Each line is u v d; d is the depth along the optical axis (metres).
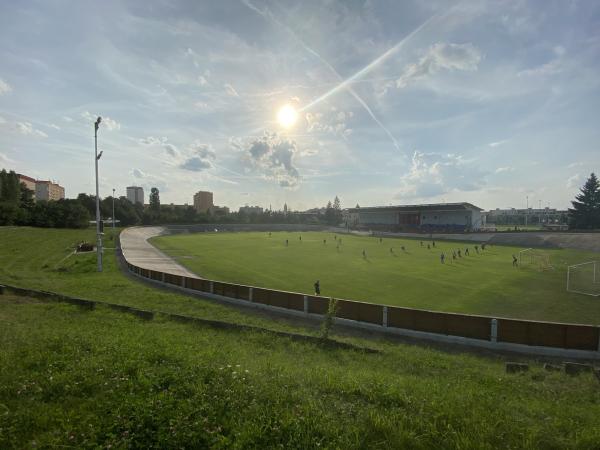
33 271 37.25
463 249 65.00
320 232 123.31
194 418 5.09
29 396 5.85
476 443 4.72
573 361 14.84
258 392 5.99
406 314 18.12
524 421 5.66
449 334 17.22
